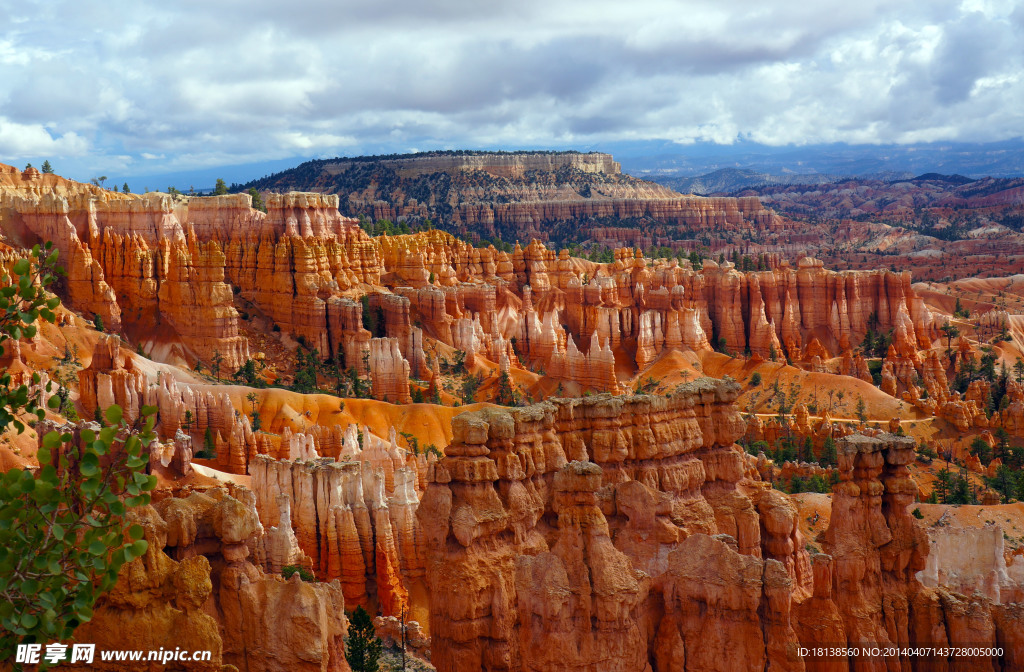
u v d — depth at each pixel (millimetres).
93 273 176250
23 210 182750
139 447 26594
